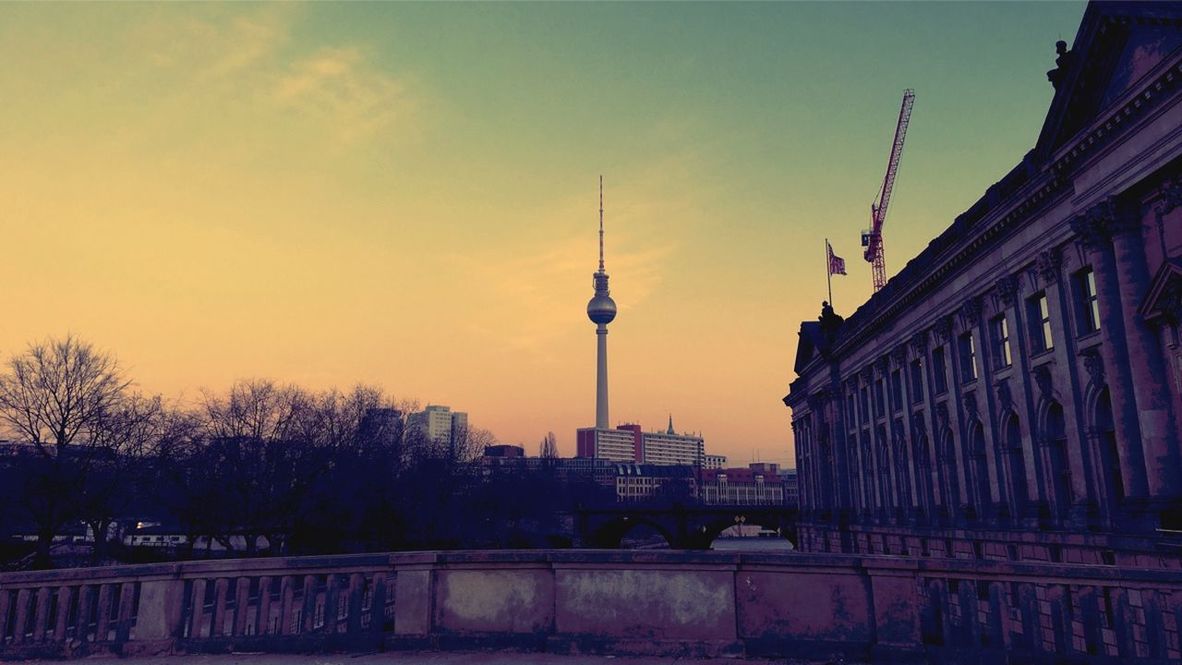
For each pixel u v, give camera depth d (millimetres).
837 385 83750
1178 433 28844
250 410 83312
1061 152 34188
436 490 111938
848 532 78125
